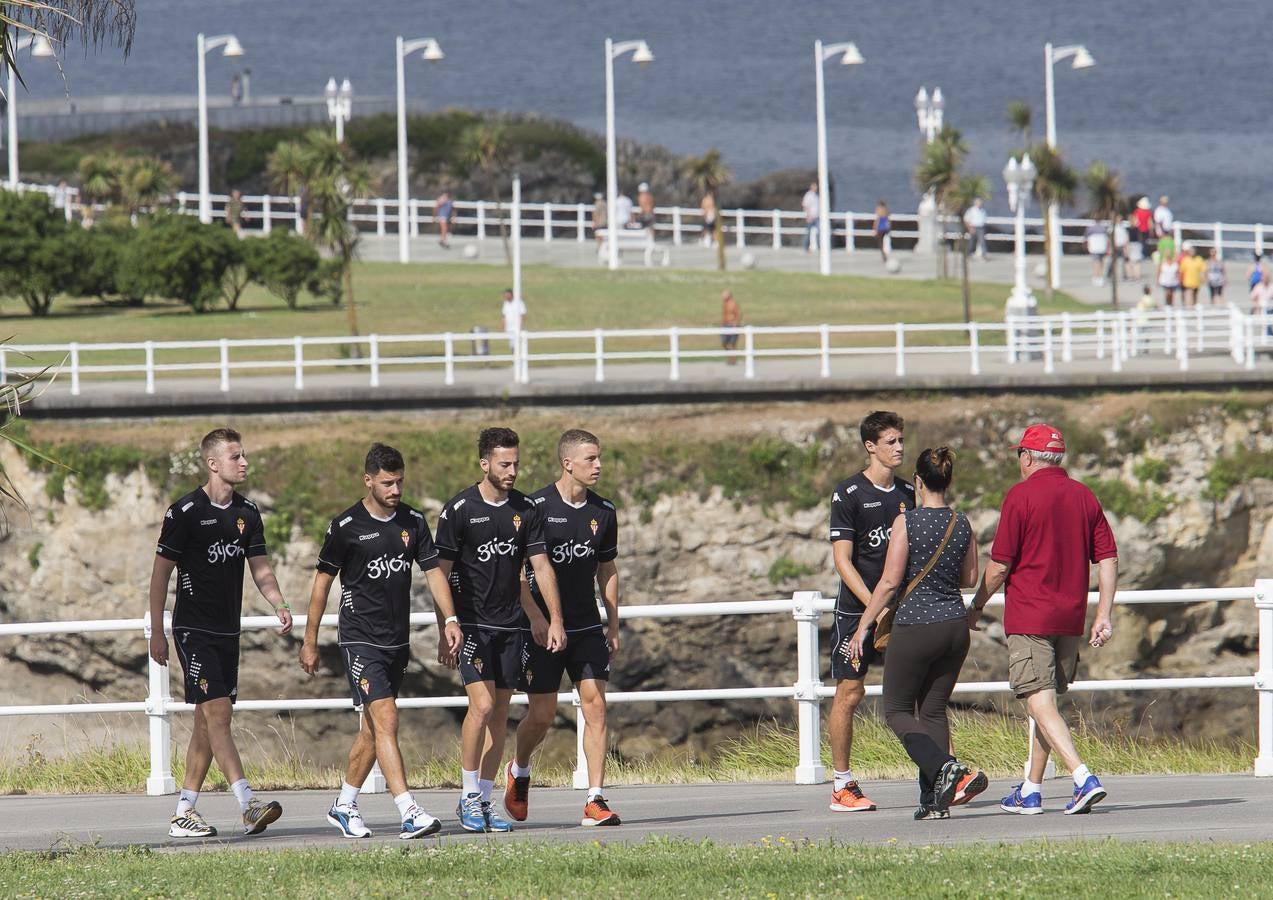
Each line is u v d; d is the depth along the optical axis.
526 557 36.66
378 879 28.98
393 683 36.53
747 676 112.44
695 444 116.44
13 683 114.69
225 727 36.84
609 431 119.94
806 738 46.44
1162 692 110.06
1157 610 113.56
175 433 117.94
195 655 36.56
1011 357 137.00
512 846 32.78
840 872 28.52
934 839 33.50
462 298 193.00
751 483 115.69
